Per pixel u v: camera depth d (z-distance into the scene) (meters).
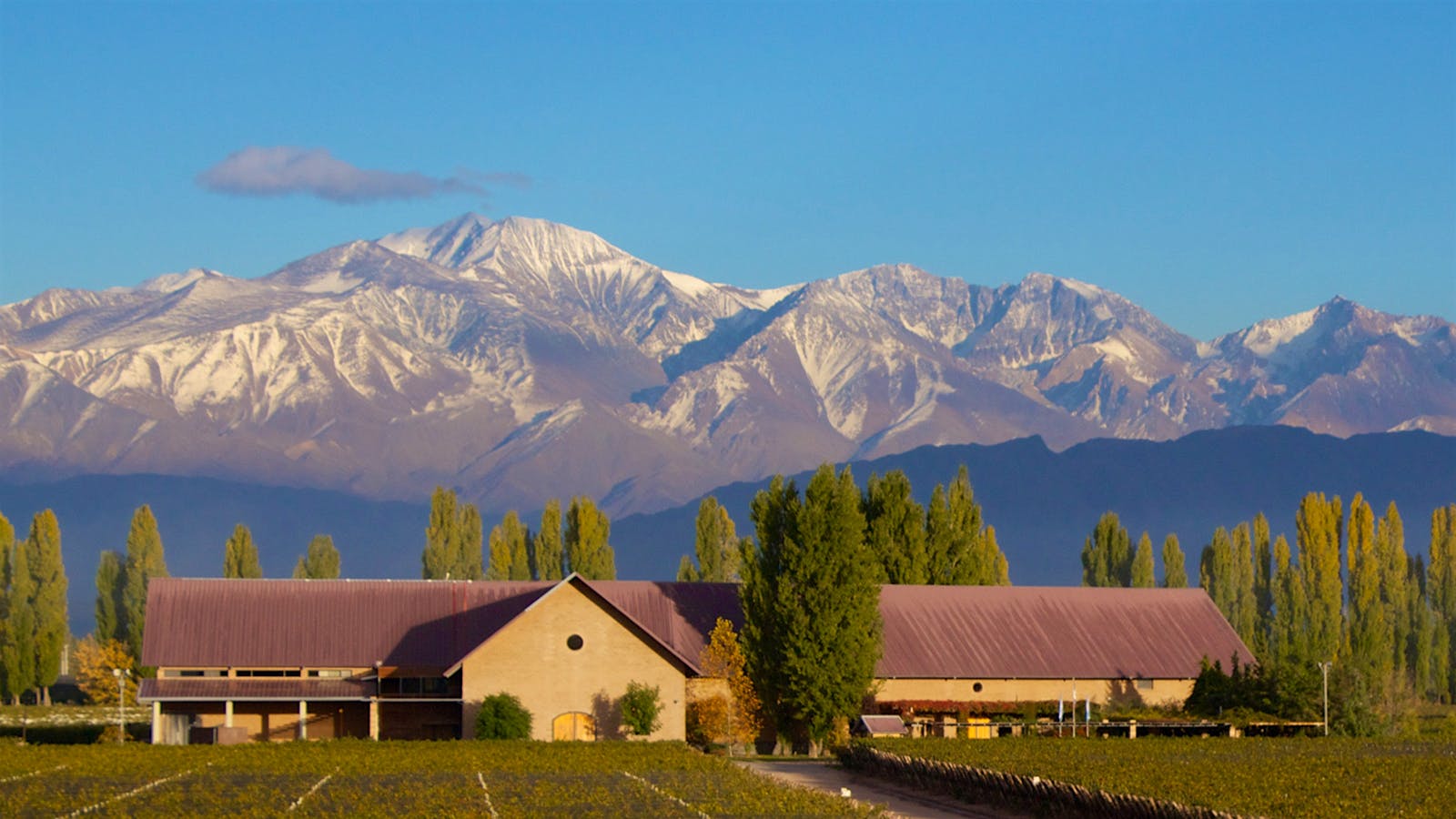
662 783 108.88
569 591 148.38
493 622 159.62
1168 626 172.00
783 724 151.62
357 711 153.00
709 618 166.12
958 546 183.00
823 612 148.75
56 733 165.62
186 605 155.38
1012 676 160.00
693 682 153.50
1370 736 154.12
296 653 152.50
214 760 121.12
